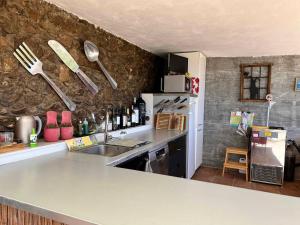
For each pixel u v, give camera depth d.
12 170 1.36
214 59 4.41
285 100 4.05
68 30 2.11
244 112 4.29
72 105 2.14
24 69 1.73
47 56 1.90
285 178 3.92
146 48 3.54
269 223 0.79
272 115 4.14
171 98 3.44
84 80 2.29
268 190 3.49
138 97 3.45
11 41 1.62
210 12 2.10
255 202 0.96
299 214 0.85
